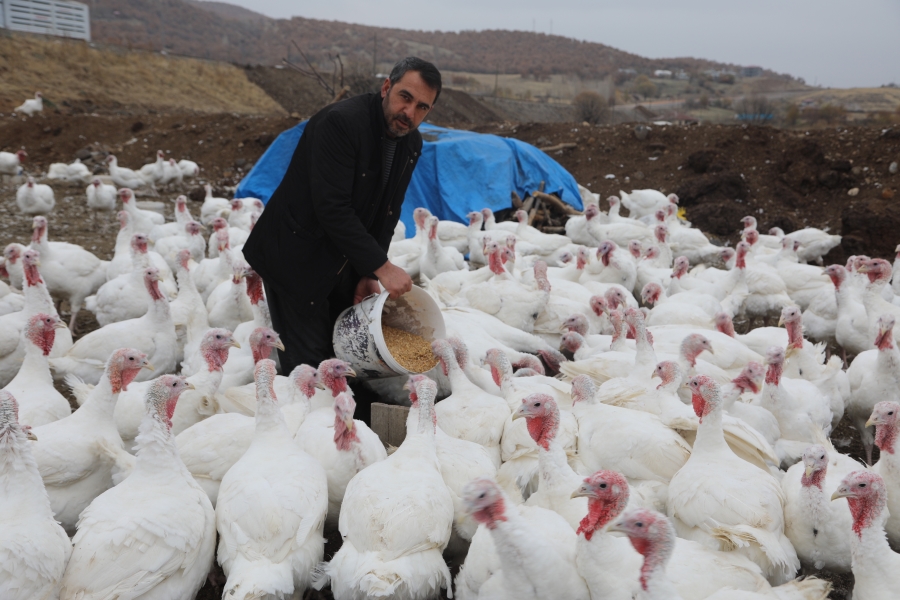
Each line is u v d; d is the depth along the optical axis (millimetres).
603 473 3643
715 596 3539
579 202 16344
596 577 3672
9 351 6449
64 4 58844
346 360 5855
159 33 107125
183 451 4824
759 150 18078
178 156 22297
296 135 15102
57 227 14188
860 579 3967
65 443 4637
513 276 9750
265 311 6973
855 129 17500
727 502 4184
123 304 7922
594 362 6664
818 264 12969
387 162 5648
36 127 23656
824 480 4426
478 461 4875
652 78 103562
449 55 127188
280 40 124625
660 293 8820
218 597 4543
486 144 14828
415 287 6141
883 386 6344
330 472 4719
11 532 3617
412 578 3816
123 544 3729
